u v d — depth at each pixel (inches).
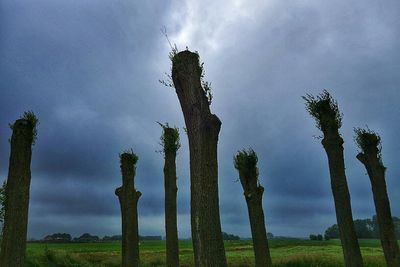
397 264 650.8
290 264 1519.4
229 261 1551.4
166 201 885.2
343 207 612.4
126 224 889.5
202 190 343.0
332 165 637.3
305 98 682.8
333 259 1497.3
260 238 799.1
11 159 535.2
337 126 655.8
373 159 705.0
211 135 354.6
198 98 365.4
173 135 902.4
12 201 515.8
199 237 336.5
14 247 497.4
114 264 1594.5
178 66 378.6
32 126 556.4
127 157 927.0
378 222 682.2
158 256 1835.6
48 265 1273.4
